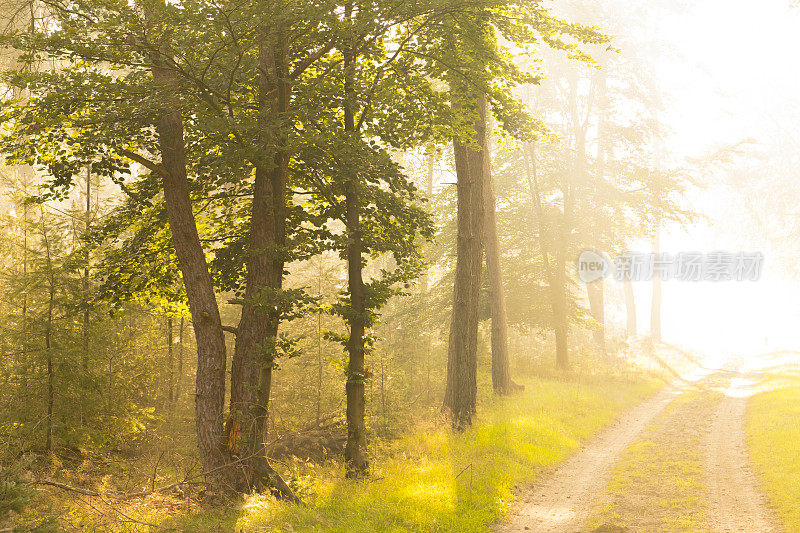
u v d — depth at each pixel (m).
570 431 17.62
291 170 13.65
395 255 14.78
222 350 12.07
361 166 12.15
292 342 11.92
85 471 12.91
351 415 13.41
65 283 13.18
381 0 11.58
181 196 12.05
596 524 10.22
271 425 17.64
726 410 20.42
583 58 14.11
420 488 11.48
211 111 11.84
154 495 10.92
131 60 10.95
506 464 13.62
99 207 16.80
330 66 13.58
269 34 10.91
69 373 12.98
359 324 13.47
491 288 24.16
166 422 17.38
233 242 14.06
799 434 14.74
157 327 18.72
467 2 12.17
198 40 10.42
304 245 12.69
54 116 10.44
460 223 18.17
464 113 14.30
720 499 11.31
